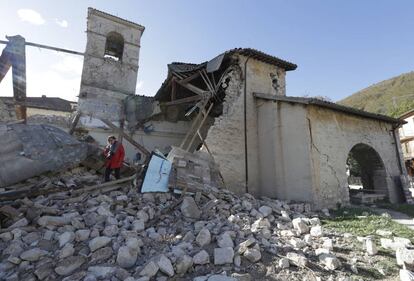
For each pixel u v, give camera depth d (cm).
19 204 482
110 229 409
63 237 376
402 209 839
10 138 582
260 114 1034
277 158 926
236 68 1065
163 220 505
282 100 941
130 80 1403
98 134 1231
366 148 1069
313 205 792
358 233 523
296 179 853
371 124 1070
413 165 2219
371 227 562
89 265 330
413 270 354
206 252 356
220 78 1047
